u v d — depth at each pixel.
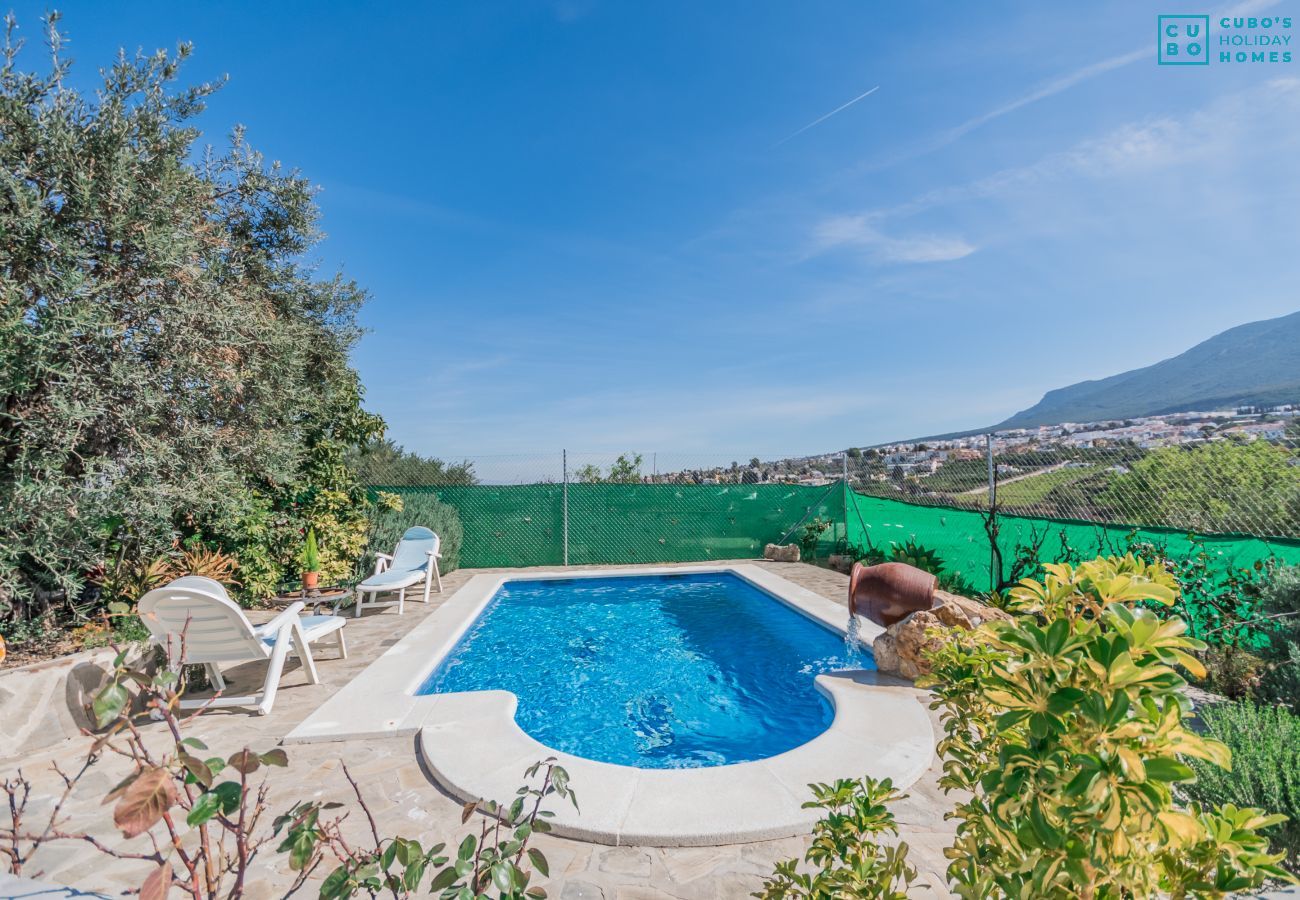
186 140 6.36
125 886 2.85
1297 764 2.62
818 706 5.90
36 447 5.45
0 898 1.43
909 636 5.75
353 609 9.12
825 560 13.32
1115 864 1.29
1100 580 1.48
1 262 5.20
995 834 1.48
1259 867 1.36
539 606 10.27
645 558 13.77
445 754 4.21
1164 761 1.22
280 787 3.87
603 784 3.79
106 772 4.09
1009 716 1.36
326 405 10.10
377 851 1.42
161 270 5.91
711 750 5.08
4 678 4.29
